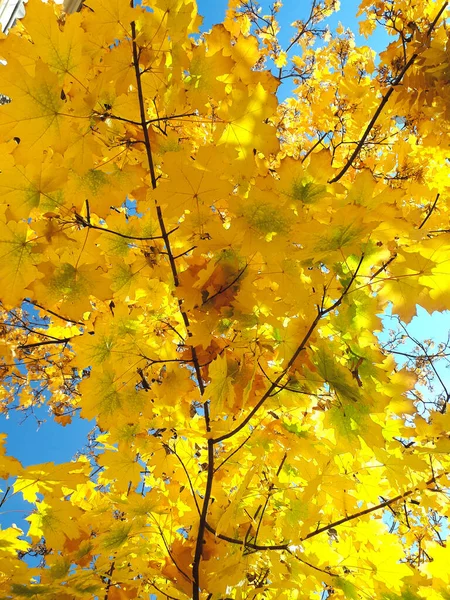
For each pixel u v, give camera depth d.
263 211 1.09
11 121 1.05
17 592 1.23
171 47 1.11
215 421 1.39
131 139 1.25
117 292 1.39
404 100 1.67
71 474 1.25
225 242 1.12
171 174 1.04
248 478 1.39
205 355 1.39
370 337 1.20
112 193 1.21
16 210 1.12
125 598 1.51
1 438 1.17
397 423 1.44
